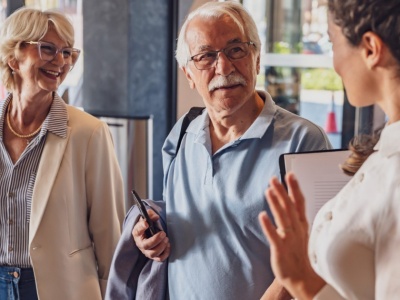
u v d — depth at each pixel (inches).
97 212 97.3
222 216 76.5
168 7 195.8
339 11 44.4
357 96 45.8
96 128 96.9
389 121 45.3
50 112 95.1
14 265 94.7
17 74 94.7
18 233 94.3
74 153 95.5
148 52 192.7
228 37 75.6
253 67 77.1
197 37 76.7
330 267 44.3
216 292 75.7
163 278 82.1
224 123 78.5
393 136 43.6
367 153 48.8
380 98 45.1
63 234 93.8
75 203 95.6
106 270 98.4
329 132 190.4
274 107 78.7
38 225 92.1
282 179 66.7
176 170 83.3
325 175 65.4
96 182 96.4
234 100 75.7
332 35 46.2
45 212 93.0
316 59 191.2
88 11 191.9
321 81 191.2
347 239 43.1
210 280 76.2
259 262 74.6
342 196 44.9
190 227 79.0
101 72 192.1
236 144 77.4
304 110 195.5
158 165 200.4
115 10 187.8
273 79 198.2
